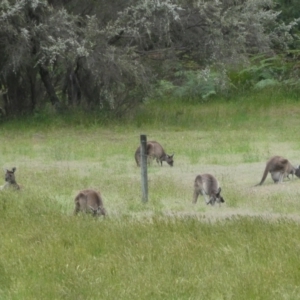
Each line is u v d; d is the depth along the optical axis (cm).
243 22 4950
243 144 3822
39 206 2305
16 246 1814
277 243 1755
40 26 4541
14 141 4181
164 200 2467
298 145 3791
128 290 1457
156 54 5103
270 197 2481
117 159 3528
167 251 1716
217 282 1490
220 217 2158
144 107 5378
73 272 1580
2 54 4775
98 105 5012
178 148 3759
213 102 5638
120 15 4725
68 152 3694
